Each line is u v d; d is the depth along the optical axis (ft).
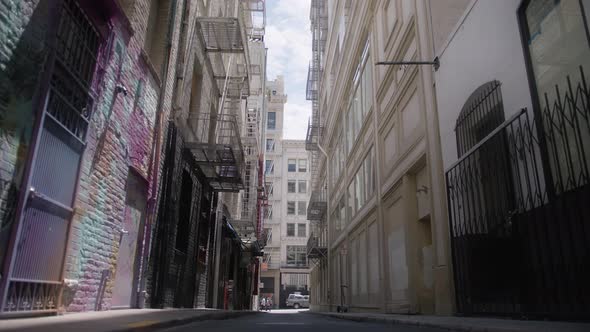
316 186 133.80
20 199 16.03
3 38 15.03
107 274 25.53
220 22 45.16
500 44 21.98
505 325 14.94
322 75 123.54
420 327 21.12
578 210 15.33
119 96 25.99
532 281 17.92
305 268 184.24
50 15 17.78
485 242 22.08
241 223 78.95
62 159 19.49
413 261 36.78
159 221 35.09
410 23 38.45
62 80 19.10
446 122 28.96
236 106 63.52
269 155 197.16
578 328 12.66
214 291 57.93
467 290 24.36
